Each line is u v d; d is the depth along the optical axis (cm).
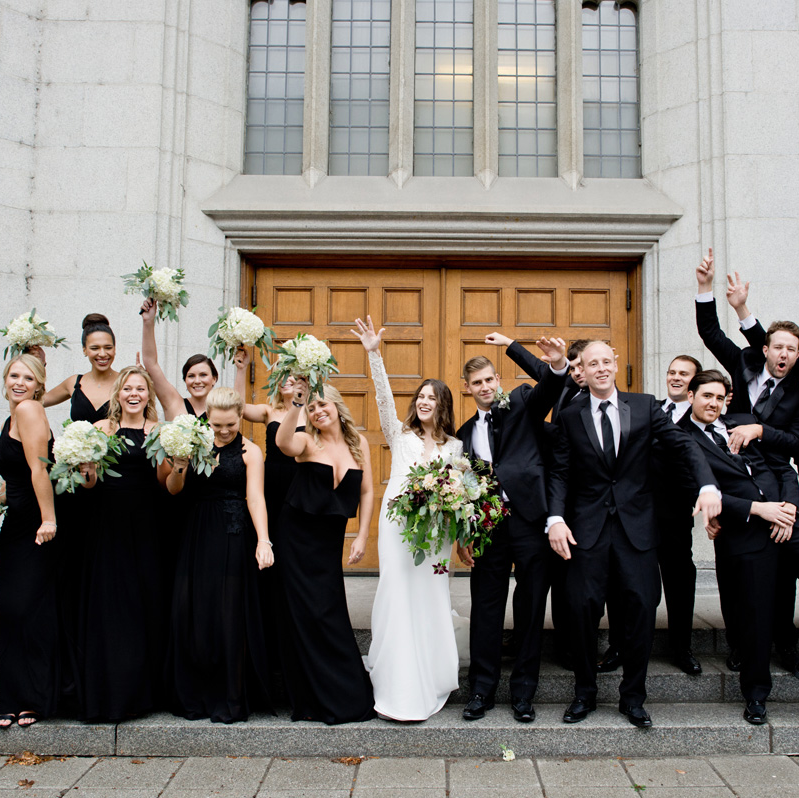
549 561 304
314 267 512
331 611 304
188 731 291
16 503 301
